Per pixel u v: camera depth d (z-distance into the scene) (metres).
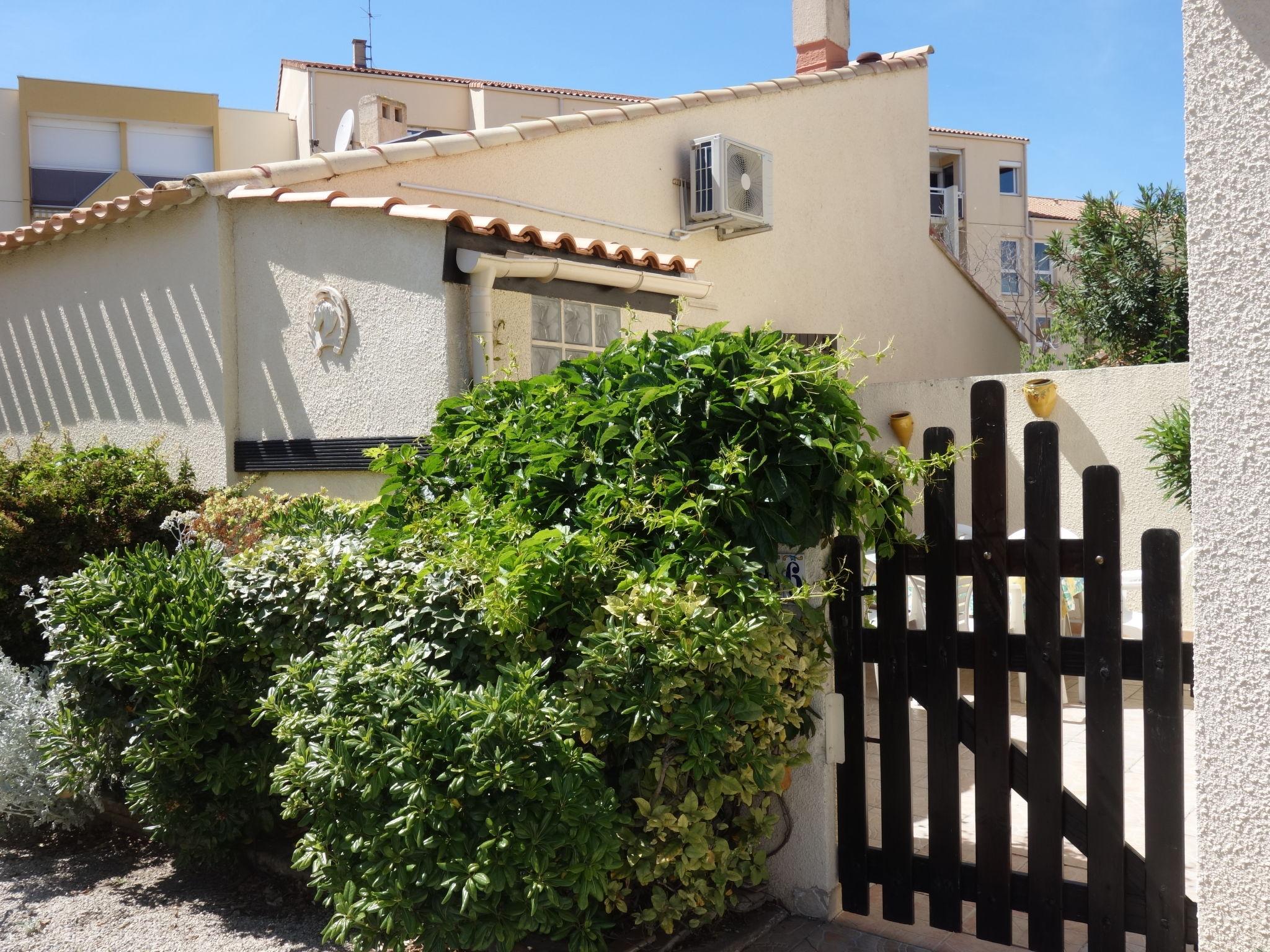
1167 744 3.19
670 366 3.89
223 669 4.61
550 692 3.28
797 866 4.00
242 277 7.96
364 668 3.43
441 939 3.20
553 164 9.80
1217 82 2.79
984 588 3.59
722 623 3.29
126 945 4.01
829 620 3.94
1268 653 2.75
